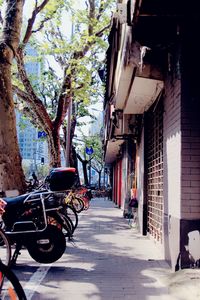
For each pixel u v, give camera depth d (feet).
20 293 11.34
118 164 82.07
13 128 29.40
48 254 21.40
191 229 19.29
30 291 16.97
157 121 29.32
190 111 19.58
